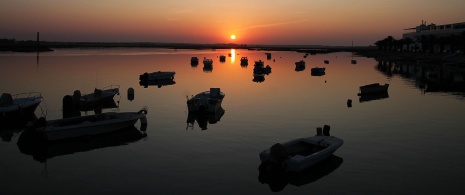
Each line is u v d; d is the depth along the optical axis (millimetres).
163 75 63344
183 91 49812
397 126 28219
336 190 16344
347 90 50594
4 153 21844
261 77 67750
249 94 46094
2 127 29094
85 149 22422
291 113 33312
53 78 62500
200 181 17281
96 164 19703
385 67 99625
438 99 42625
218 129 27312
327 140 20578
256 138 24703
